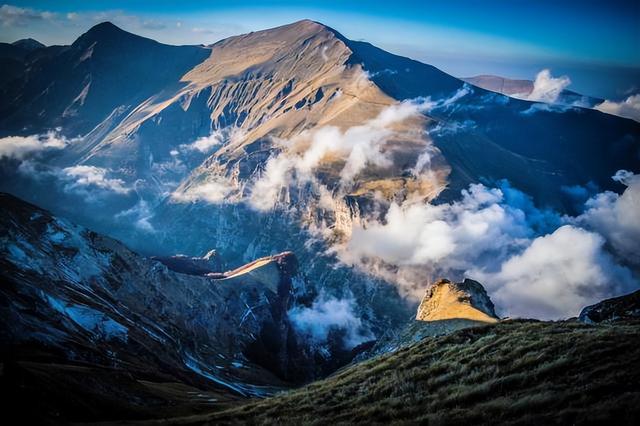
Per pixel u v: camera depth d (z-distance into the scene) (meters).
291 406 47.56
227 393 135.88
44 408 53.25
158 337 151.38
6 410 49.66
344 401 44.91
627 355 37.06
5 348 89.94
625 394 31.11
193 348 169.50
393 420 37.50
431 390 41.97
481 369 42.78
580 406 31.86
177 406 74.75
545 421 31.08
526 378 38.00
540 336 47.16
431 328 127.38
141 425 50.69
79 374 67.44
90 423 51.88
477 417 33.94
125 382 75.56
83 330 120.19
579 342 41.75
